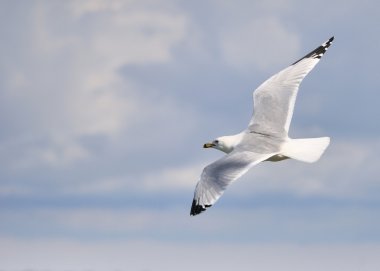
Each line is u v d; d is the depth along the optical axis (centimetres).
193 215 1540
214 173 1566
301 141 1672
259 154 1636
